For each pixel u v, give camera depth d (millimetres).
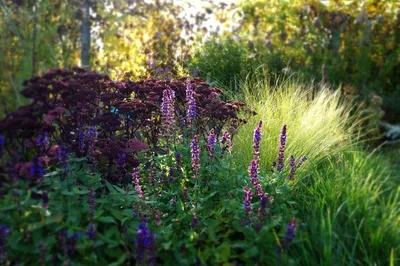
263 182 3930
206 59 8617
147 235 2932
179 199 3670
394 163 6113
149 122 4500
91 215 3193
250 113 5133
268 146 4992
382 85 9336
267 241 3264
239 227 3355
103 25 8203
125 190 3688
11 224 2982
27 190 3197
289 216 3672
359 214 3781
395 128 7680
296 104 6352
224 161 4199
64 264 2775
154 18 9438
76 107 3855
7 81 4793
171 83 4844
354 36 9516
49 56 5371
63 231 2982
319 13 9992
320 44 9539
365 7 10117
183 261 3053
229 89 7551
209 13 9898
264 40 9531
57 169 3395
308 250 3455
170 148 4203
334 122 6168
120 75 7461
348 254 3396
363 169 4855
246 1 10945
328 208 3736
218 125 4859
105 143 3867
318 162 5109
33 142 3727
